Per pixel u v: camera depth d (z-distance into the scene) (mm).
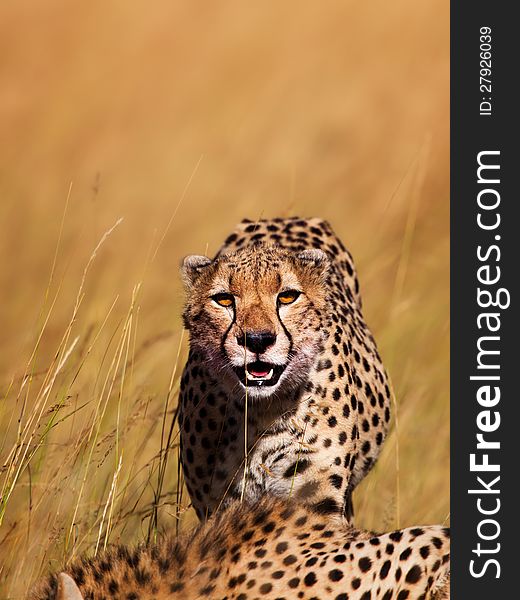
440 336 29969
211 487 20875
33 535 20312
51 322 30047
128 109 53688
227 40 59844
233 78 56219
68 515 19844
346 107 50688
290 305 19938
